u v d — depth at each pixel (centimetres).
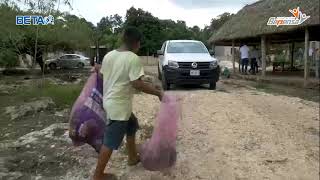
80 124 543
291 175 638
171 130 530
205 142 745
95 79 554
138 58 503
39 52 2348
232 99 1185
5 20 1609
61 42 2659
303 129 903
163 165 539
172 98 535
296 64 3344
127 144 575
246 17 2511
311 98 1430
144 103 1091
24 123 899
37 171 594
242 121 915
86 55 3959
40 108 1036
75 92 1160
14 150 682
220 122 892
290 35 2361
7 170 593
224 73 2483
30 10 1667
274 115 1015
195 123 871
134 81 493
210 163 644
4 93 1489
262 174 628
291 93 1566
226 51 5684
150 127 788
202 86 1636
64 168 599
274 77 2309
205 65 1450
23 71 3055
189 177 583
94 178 521
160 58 1652
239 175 614
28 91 1339
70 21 2661
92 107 546
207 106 1055
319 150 764
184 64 1436
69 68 3766
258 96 1311
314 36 2488
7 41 1720
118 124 502
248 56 2600
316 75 2180
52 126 816
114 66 502
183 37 5997
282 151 736
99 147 554
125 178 555
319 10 1661
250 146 748
